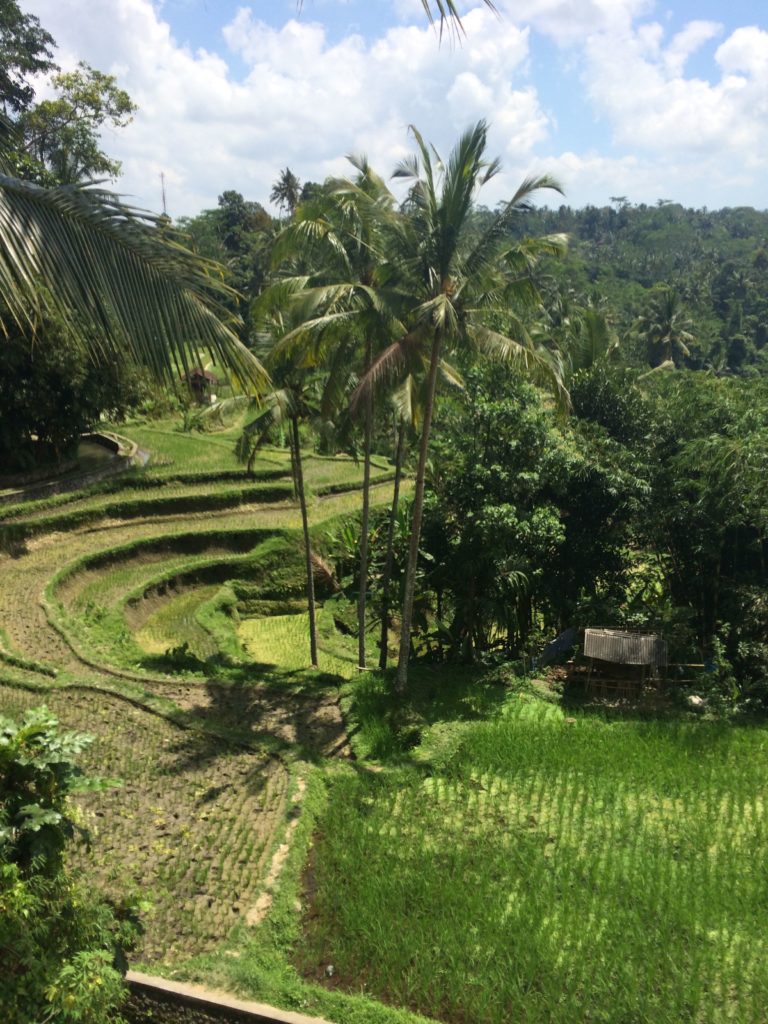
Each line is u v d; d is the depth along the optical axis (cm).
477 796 1238
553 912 947
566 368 2417
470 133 1374
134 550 2712
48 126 3162
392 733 1543
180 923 898
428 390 1552
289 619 2688
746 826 1173
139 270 471
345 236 1606
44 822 590
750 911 962
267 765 1310
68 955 612
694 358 7819
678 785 1290
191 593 2658
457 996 812
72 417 2898
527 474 1892
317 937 904
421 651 2366
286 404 1811
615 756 1395
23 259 439
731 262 11512
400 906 938
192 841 1064
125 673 1689
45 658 1722
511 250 1457
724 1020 794
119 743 1359
